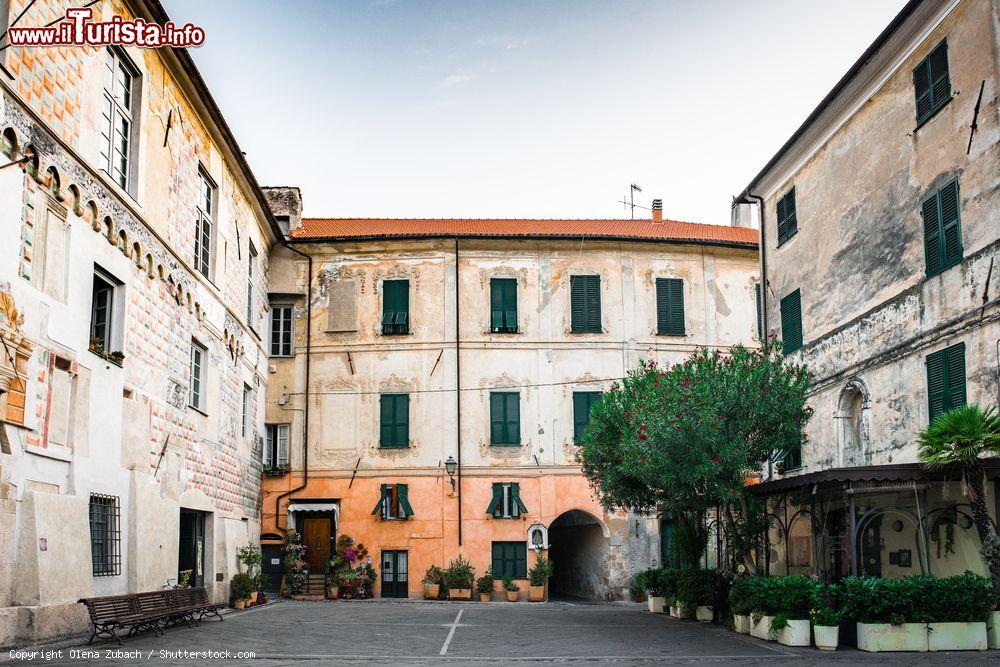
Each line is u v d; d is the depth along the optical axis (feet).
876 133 65.31
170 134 66.08
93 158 52.44
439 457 100.37
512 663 44.47
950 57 56.90
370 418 101.50
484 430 101.09
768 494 60.90
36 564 43.50
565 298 104.12
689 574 69.67
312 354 103.14
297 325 104.06
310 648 49.47
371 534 99.04
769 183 82.94
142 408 59.26
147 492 58.54
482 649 50.11
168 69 65.16
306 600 93.30
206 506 73.20
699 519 69.56
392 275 104.17
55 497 46.01
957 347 54.80
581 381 102.42
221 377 79.25
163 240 63.52
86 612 47.57
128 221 57.21
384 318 103.24
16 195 43.55
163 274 63.87
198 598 60.75
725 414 60.95
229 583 77.46
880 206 64.49
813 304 73.92
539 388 102.17
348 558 97.30
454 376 101.86
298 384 102.78
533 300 103.86
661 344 104.22
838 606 49.26
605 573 99.09
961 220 55.36
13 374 43.04
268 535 99.25
